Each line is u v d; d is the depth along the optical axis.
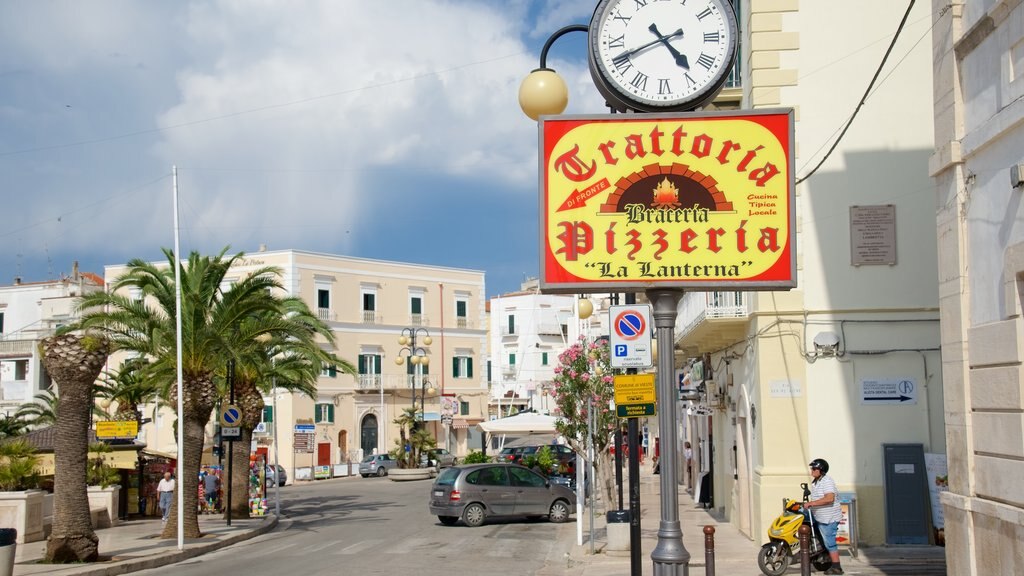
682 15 11.26
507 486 28.02
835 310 18.97
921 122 19.22
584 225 11.02
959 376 11.72
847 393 18.83
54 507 19.95
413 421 61.94
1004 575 10.57
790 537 15.42
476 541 23.34
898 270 18.97
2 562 16.36
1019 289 10.37
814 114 19.34
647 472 51.28
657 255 10.95
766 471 18.75
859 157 19.20
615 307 11.88
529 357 88.12
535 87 11.09
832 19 19.47
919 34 19.34
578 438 23.50
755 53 19.53
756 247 10.94
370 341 70.12
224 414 28.86
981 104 11.26
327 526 29.80
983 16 10.91
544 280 10.94
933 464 18.31
